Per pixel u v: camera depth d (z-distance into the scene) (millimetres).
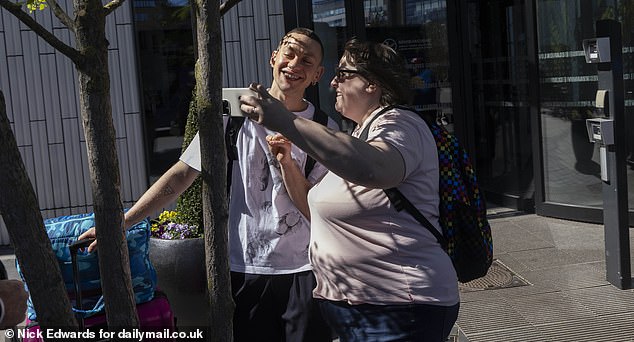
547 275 5688
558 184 7434
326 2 7344
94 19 1985
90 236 2973
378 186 2232
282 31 7453
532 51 7375
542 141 7477
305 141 2154
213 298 2189
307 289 2996
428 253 2424
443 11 8023
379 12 7801
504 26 7828
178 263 4059
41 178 7285
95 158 1995
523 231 7031
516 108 7820
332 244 2516
